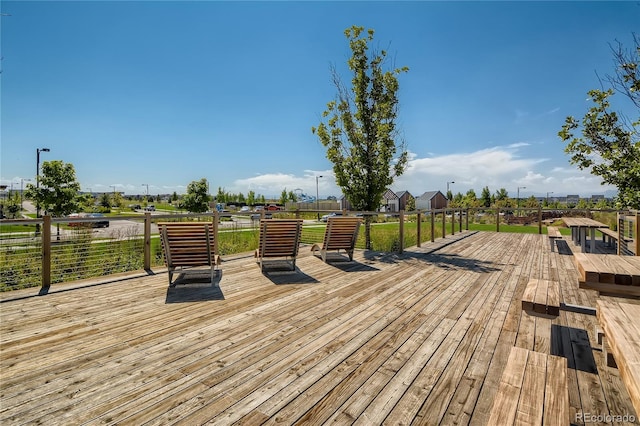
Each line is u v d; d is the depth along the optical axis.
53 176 19.09
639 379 1.02
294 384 2.16
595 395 2.04
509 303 3.92
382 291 4.43
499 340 2.88
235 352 2.62
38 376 2.24
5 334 2.95
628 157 5.99
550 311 2.43
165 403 1.95
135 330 3.06
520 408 1.27
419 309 3.70
